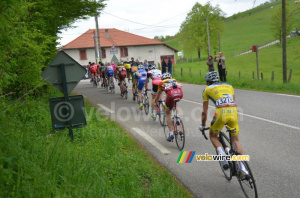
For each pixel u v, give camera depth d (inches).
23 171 143.5
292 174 199.6
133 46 2249.0
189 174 214.8
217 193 184.2
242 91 636.1
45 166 157.0
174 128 277.0
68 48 2116.1
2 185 127.2
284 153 237.5
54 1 459.2
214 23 2642.7
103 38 2258.9
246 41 3848.4
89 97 650.2
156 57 2305.6
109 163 208.1
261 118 356.8
